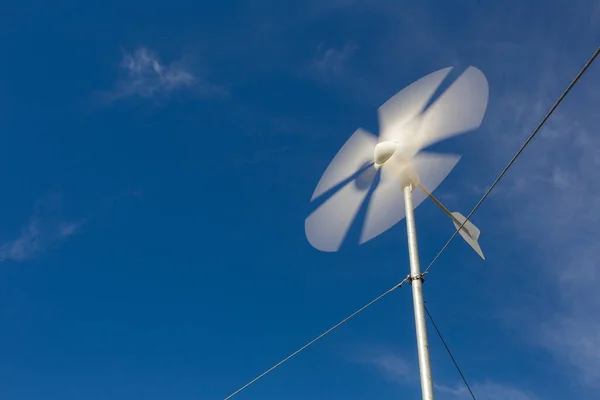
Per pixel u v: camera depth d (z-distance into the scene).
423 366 9.41
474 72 11.43
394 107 12.51
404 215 11.88
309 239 13.10
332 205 12.93
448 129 11.66
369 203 12.44
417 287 10.42
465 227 12.01
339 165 13.05
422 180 11.78
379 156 12.04
